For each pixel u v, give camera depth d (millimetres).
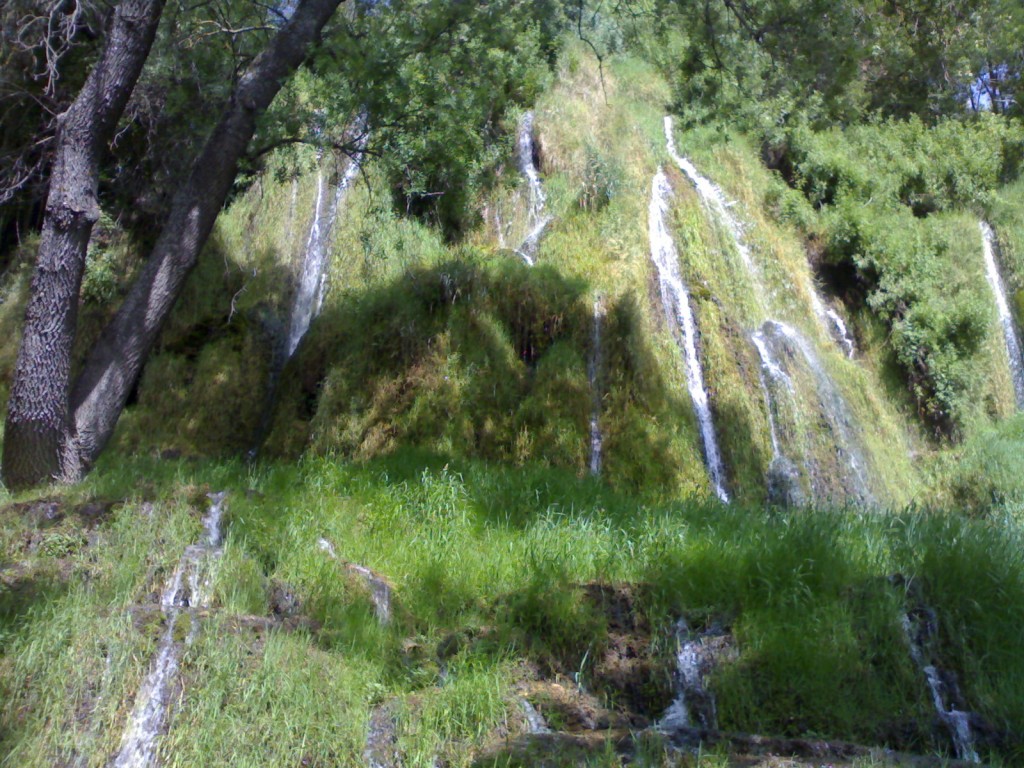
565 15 13734
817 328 15047
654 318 12633
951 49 19188
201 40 13008
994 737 6102
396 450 10641
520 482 9086
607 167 14695
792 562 7016
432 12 11219
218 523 7590
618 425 11383
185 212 9906
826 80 12797
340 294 13523
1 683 5641
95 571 6773
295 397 12602
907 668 6391
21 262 15148
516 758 5289
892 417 14914
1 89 14008
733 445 12016
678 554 7301
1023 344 16609
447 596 6914
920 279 15961
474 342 11898
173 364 13273
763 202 16516
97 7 13336
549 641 6543
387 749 5508
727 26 12500
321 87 10602
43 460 8820
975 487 13625
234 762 5270
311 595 6789
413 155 10875
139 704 5578
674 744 5457
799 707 6164
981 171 18734
